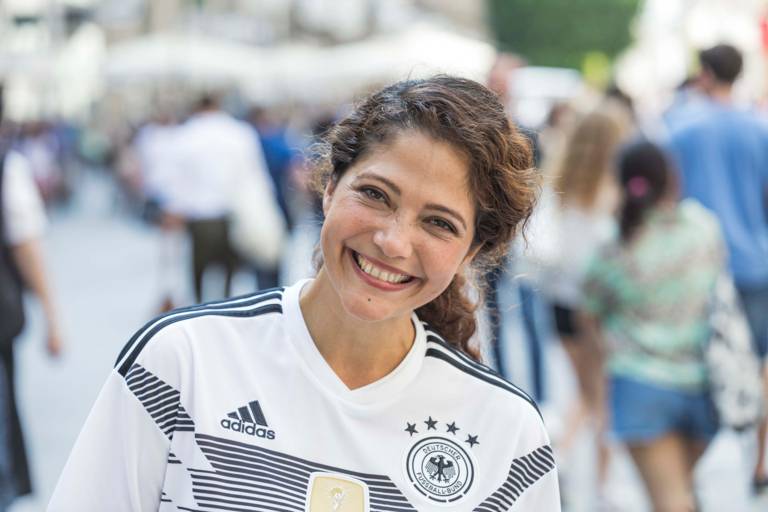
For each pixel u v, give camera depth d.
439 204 2.02
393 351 2.17
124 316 12.05
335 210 2.07
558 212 5.95
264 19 35.72
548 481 2.25
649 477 4.56
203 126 10.05
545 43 47.94
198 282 10.20
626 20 47.28
